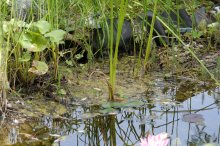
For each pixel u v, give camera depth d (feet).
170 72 12.64
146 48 12.99
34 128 9.86
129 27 13.64
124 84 11.85
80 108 10.69
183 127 10.00
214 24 14.40
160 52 13.37
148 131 9.82
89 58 12.67
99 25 13.24
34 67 10.73
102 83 11.80
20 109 10.41
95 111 10.61
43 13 12.09
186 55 13.43
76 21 13.15
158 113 10.66
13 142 9.29
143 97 11.31
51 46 11.42
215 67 12.91
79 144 9.37
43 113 10.38
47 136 9.58
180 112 10.72
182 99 11.33
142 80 12.13
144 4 12.59
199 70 12.76
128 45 13.60
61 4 13.00
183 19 14.94
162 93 11.58
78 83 11.68
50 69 11.68
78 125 10.10
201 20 14.83
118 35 10.65
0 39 10.43
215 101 11.26
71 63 12.16
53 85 11.22
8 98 10.68
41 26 10.83
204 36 14.39
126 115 10.53
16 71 10.87
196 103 11.16
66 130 9.87
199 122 10.21
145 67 12.45
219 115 10.56
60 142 9.39
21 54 11.12
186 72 12.67
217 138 9.44
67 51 12.46
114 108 10.77
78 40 12.87
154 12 11.87
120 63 12.98
